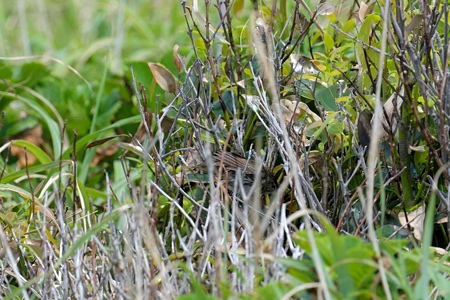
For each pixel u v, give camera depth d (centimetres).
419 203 382
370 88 410
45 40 970
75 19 1029
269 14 465
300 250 326
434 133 386
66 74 727
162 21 999
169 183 423
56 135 552
